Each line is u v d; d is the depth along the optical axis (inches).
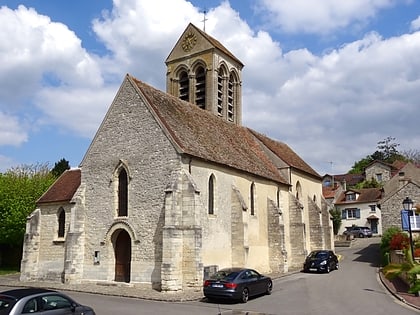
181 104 1267.2
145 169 1041.5
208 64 1536.7
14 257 1646.2
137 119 1081.4
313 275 1238.9
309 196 1745.8
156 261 978.7
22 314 477.1
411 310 713.0
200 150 1079.6
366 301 801.6
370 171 3646.7
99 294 916.0
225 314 666.8
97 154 1131.9
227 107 1590.8
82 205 1119.0
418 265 864.9
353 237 2613.2
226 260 1109.1
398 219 1707.7
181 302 800.9
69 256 1083.9
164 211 984.3
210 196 1083.9
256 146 1588.3
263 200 1338.6
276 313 681.0
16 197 1565.0
